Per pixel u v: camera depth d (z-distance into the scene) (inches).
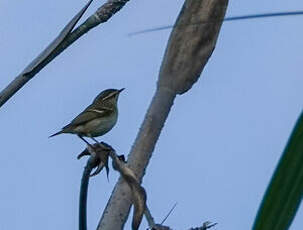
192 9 285.0
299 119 99.2
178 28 285.9
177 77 292.7
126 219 261.6
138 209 206.2
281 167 98.7
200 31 285.4
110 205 263.4
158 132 289.0
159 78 296.2
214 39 287.1
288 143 99.0
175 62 293.7
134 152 284.0
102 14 291.7
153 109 292.8
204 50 291.1
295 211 97.4
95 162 253.8
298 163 98.0
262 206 98.8
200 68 290.8
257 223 98.7
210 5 282.8
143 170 281.0
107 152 256.5
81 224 236.2
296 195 97.6
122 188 265.9
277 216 97.9
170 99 292.8
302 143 98.2
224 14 284.4
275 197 98.2
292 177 98.0
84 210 235.8
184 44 290.4
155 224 228.5
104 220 262.8
